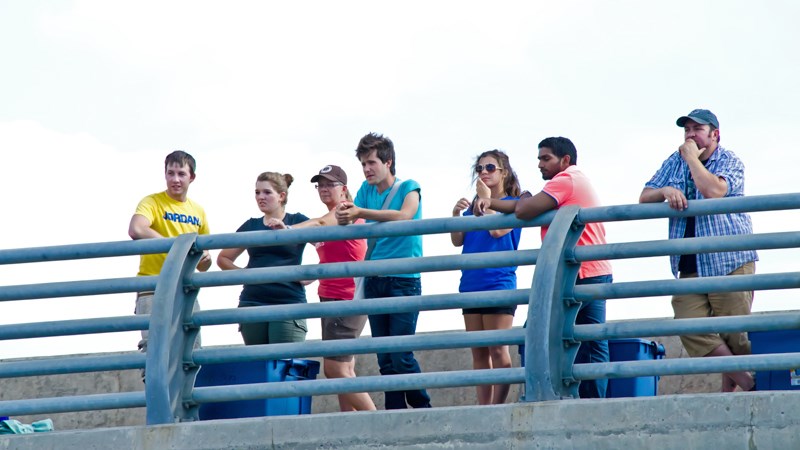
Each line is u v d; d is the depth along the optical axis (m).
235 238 25.78
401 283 28.36
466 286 28.52
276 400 26.72
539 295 23.05
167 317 24.80
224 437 23.61
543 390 22.64
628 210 23.80
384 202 28.33
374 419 22.91
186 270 25.97
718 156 26.28
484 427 22.33
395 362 27.95
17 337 26.45
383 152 28.28
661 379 33.06
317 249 29.92
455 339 24.14
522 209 24.77
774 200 22.97
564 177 25.27
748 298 25.95
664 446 21.33
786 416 20.80
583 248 23.94
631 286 23.58
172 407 24.64
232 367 26.66
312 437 23.17
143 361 25.55
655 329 23.25
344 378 24.53
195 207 32.31
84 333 26.28
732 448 21.00
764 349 24.09
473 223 24.95
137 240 26.28
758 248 23.00
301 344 25.09
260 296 28.44
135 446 24.00
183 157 31.61
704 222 26.19
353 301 25.05
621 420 21.62
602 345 25.94
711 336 26.16
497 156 28.91
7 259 26.59
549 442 21.94
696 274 26.33
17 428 28.95
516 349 33.75
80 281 26.31
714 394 21.30
